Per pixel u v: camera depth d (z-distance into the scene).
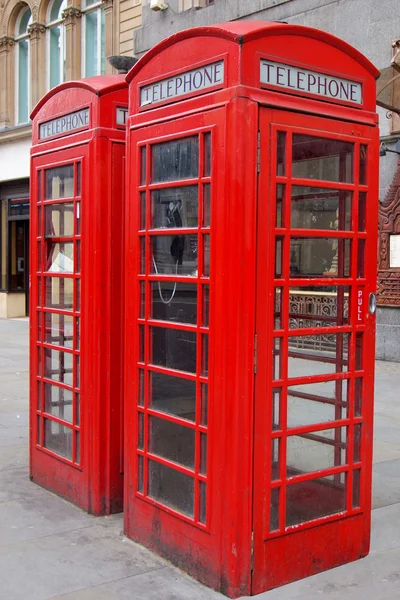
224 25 3.57
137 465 4.21
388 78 10.74
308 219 3.75
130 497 4.28
